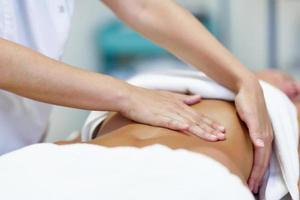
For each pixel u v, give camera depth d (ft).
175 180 1.72
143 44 6.57
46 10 2.83
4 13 2.65
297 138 2.71
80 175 1.78
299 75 6.89
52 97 2.29
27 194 1.72
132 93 2.43
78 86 2.30
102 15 6.73
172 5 2.98
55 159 1.89
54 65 2.26
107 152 1.90
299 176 2.67
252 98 2.61
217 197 1.69
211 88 2.72
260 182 2.63
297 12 6.77
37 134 3.00
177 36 2.92
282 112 2.72
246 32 7.10
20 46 2.20
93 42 6.78
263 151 2.54
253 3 6.93
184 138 2.25
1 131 2.72
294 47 6.94
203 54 2.85
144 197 1.65
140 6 3.03
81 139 2.88
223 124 2.49
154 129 2.34
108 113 2.73
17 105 2.72
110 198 1.66
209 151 2.10
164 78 2.81
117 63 6.79
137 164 1.81
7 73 2.15
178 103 2.50
